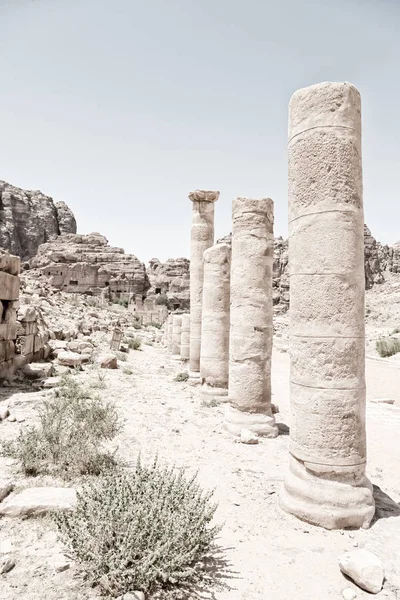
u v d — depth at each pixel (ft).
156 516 11.88
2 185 333.62
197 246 48.80
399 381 51.88
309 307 16.66
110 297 246.06
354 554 12.62
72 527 11.83
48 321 64.75
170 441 24.57
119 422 26.30
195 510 12.78
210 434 26.73
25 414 26.76
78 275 243.40
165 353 81.05
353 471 16.02
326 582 12.07
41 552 12.28
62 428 19.79
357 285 16.67
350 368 16.29
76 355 48.19
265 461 22.24
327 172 16.56
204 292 37.65
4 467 17.99
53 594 10.53
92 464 18.13
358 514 15.16
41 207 357.41
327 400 16.11
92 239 287.48
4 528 13.47
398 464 23.32
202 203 49.21
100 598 10.45
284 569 12.57
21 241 330.34
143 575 10.55
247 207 28.09
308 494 15.79
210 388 36.27
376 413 36.19
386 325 160.25
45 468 17.78
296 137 17.47
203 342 37.24
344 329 16.29
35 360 44.80
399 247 367.25
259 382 27.43
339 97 16.71
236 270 28.35
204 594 11.13
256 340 27.53
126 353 70.90
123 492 12.66
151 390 40.14
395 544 14.19
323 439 16.05
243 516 15.81
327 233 16.42
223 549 13.47
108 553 10.79
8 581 10.96
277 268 253.24
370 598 11.36
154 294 268.21
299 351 16.92
